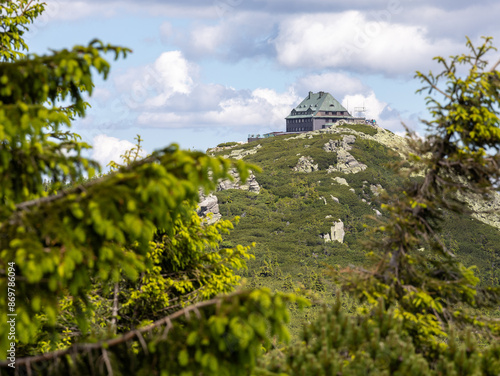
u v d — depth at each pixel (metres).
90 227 15.56
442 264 29.94
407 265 29.05
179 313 16.25
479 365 22.33
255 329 14.23
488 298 28.48
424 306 28.11
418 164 28.92
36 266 13.74
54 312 14.81
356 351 22.72
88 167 16.78
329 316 24.28
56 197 15.71
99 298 35.94
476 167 27.20
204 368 14.91
